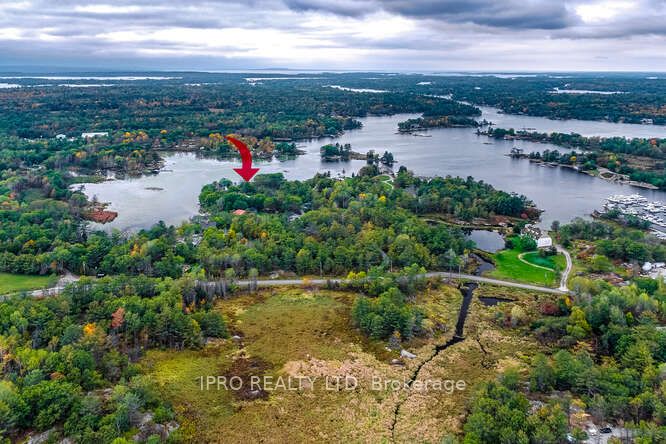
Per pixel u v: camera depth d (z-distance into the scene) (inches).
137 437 3700.8
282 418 4106.8
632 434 3646.7
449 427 4025.6
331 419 4106.8
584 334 5260.8
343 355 5049.2
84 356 4370.1
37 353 4379.9
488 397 4141.2
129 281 6102.4
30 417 3767.2
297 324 5669.3
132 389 4097.0
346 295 6437.0
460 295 6520.7
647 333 4923.7
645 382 4207.7
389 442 3855.8
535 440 3602.4
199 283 6235.2
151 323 5172.2
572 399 4200.3
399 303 5885.8
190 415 4094.5
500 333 5541.3
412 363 4926.2
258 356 5012.3
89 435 3567.9
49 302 5433.1
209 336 5349.4
